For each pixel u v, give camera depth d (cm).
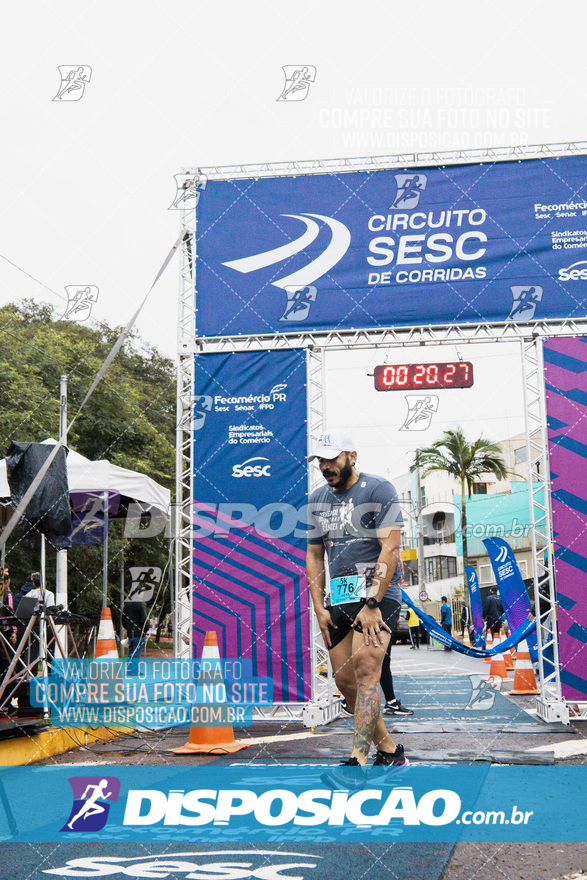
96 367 2044
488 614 1659
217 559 852
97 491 972
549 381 819
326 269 865
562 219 841
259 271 876
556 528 800
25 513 648
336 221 870
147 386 2461
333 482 462
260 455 859
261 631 836
